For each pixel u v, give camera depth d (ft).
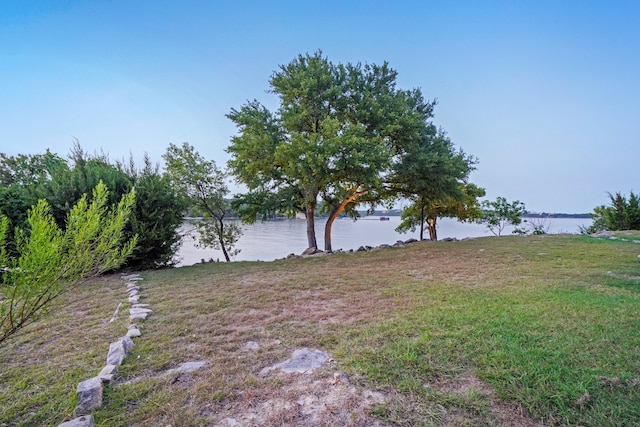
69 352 9.03
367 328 9.75
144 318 11.80
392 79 39.78
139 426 5.49
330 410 5.73
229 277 20.36
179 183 36.37
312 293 15.05
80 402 6.07
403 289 14.76
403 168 35.70
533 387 6.13
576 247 25.94
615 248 24.88
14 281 5.44
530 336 8.46
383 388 6.36
